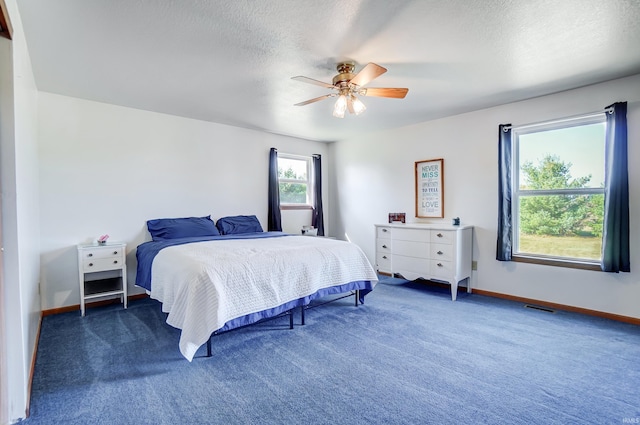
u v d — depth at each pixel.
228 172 4.60
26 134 2.21
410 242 4.10
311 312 3.26
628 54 2.43
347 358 2.27
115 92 3.24
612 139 2.88
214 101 3.52
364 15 1.91
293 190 5.50
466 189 4.04
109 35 2.12
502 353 2.33
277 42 2.23
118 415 1.67
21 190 1.81
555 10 1.86
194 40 2.20
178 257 2.66
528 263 3.53
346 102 2.71
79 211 3.44
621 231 2.85
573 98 3.19
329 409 1.71
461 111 3.95
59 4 1.77
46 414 1.67
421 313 3.21
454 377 2.01
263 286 2.54
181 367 2.16
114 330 2.81
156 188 3.96
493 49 2.35
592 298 3.12
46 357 2.30
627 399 1.78
